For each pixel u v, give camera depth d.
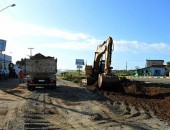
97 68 37.22
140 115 15.78
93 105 19.30
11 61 75.06
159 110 17.66
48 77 30.70
